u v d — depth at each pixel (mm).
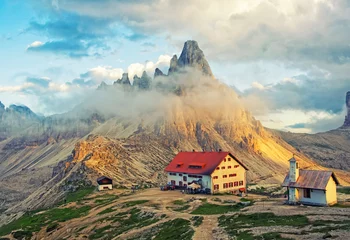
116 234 92688
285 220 75562
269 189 182250
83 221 116625
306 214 79500
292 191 102375
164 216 98250
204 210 103250
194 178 156875
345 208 87125
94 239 94562
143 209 111438
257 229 69188
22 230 121688
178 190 160125
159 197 137500
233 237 65938
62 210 144500
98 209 130875
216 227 77312
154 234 83625
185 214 97750
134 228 93750
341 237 56562
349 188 159250
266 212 85312
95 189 193125
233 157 157875
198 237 70188
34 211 179250
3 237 118875
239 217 83750
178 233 77562
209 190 148875
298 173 103438
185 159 170000
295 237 59656
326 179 98625
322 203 97750
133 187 199500
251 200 118062
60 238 104625
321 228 64438
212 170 150000
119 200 141125
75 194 190500
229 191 154625
